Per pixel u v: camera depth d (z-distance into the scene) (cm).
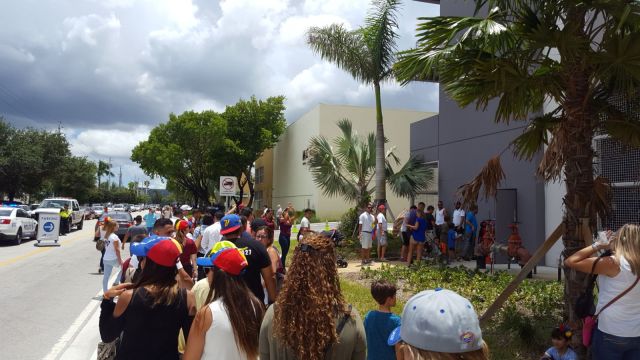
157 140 5116
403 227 1470
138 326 302
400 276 1130
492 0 643
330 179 1859
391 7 1695
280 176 4959
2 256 1723
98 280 1221
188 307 316
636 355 347
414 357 181
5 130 4162
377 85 1759
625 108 746
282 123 4769
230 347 276
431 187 1820
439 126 1742
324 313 239
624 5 555
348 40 1717
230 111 4775
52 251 1909
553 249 1265
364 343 250
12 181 4159
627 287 347
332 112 3522
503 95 677
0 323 788
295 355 237
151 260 314
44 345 673
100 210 6169
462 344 173
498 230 1340
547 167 672
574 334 539
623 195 939
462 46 637
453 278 1043
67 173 5319
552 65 677
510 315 663
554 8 602
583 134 591
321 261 251
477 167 1521
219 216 941
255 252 493
